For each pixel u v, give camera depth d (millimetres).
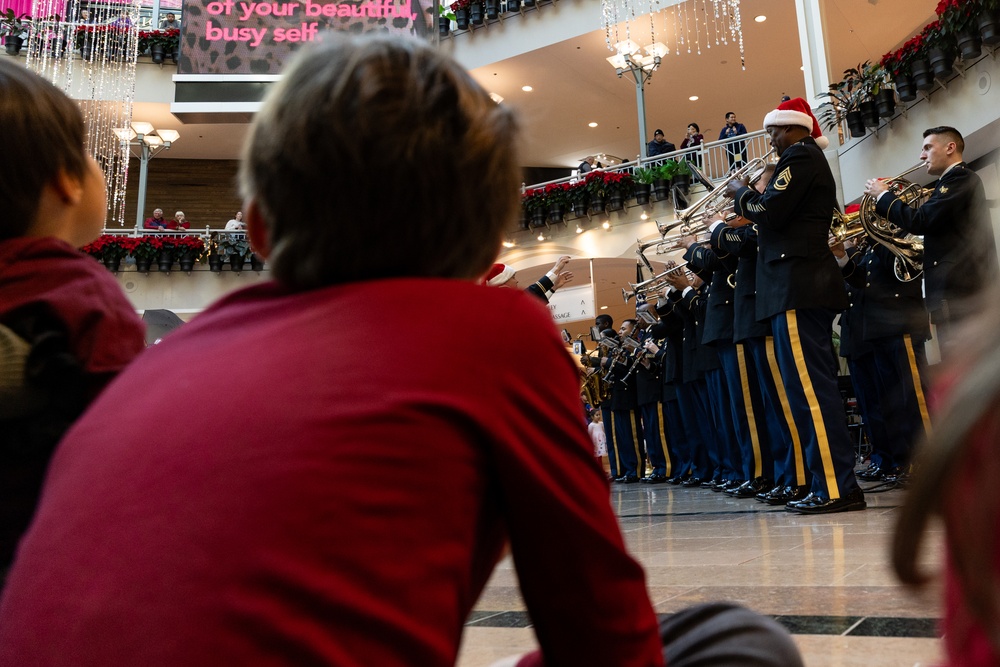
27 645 416
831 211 3201
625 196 10492
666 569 1963
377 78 507
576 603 494
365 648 394
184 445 437
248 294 554
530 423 473
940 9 6359
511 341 480
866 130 7531
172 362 503
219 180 16359
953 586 284
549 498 473
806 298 3066
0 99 792
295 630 383
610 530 499
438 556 427
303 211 511
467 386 454
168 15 14555
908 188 3873
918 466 290
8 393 684
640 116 11648
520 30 12414
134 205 16141
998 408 264
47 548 446
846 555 1948
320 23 10281
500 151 540
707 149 10039
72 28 12461
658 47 11516
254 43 10188
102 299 760
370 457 420
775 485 3949
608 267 11484
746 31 11789
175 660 377
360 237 510
